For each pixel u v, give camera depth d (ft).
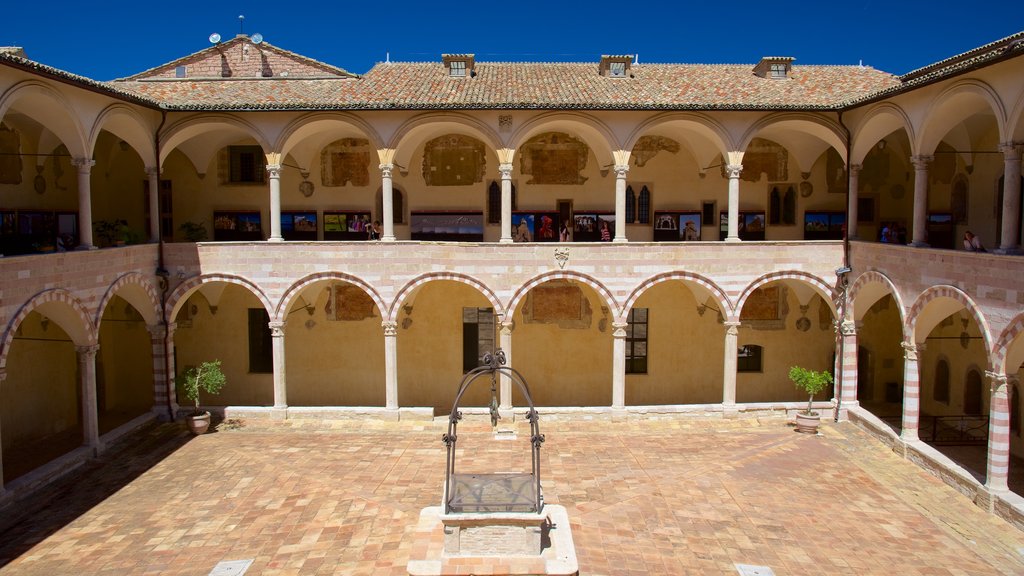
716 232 102.27
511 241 88.12
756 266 88.63
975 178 88.12
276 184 88.02
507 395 90.17
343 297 102.06
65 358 92.32
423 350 101.96
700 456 77.66
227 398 103.60
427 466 74.49
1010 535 59.41
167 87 93.91
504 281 87.66
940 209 95.61
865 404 103.45
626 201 101.96
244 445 81.51
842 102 85.81
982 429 86.43
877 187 100.94
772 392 103.71
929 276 72.38
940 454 73.31
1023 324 59.47
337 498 66.03
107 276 77.82
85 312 74.13
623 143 87.25
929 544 57.88
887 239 94.58
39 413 87.81
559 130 99.30
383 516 61.93
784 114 87.30
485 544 51.85
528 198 101.91
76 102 71.87
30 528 60.49
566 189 101.81
